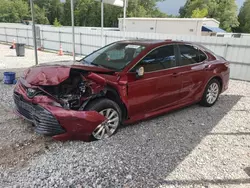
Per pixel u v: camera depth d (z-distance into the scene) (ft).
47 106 9.63
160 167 9.19
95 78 10.36
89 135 10.36
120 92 11.02
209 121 14.21
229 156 10.34
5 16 157.48
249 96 20.84
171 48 13.52
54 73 10.34
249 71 29.58
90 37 47.88
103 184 8.05
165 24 78.18
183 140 11.55
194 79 14.67
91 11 167.63
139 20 82.79
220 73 16.51
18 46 42.37
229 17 163.53
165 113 14.37
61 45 54.60
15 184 7.80
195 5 169.99
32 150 9.80
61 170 8.63
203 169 9.25
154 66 12.46
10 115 13.28
